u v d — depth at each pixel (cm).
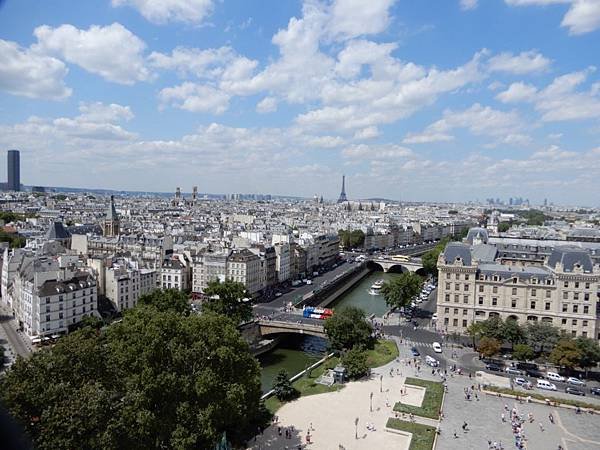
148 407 14025
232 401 15100
